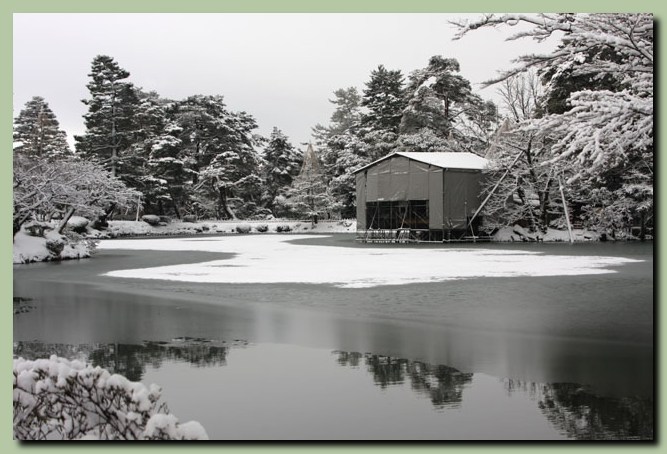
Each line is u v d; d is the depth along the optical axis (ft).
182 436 13.17
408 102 223.30
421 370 27.35
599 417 20.84
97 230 199.11
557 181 149.48
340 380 25.85
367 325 38.32
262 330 37.14
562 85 110.01
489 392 23.89
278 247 130.41
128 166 226.38
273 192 294.87
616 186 141.28
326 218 260.83
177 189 249.34
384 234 155.02
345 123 336.49
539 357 29.40
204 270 76.28
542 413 21.30
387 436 19.13
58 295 54.65
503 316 40.63
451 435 19.21
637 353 30.07
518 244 138.72
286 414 21.45
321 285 58.85
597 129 28.32
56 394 15.56
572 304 45.24
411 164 153.79
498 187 152.97
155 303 49.08
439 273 69.15
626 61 33.63
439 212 148.36
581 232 154.30
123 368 28.43
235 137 284.20
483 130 212.02
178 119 276.00
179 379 26.35
